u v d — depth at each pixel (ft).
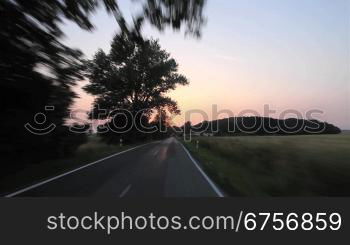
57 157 65.98
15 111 47.80
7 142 50.26
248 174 53.78
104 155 82.64
